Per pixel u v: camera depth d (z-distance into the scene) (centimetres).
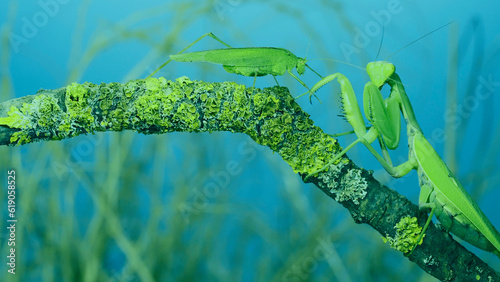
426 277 46
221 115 36
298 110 37
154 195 46
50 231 46
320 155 36
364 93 39
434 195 39
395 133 39
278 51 38
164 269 46
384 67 39
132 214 47
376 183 37
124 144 47
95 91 36
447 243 37
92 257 45
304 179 37
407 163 39
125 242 45
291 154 37
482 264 37
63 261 45
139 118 36
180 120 36
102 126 37
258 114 36
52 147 46
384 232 37
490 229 38
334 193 37
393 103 40
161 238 46
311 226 47
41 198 46
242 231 48
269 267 47
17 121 36
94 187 46
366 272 47
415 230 36
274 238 48
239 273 47
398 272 47
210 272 47
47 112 36
